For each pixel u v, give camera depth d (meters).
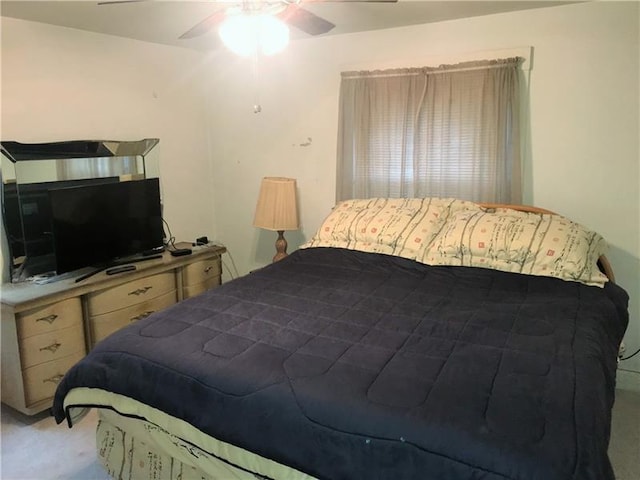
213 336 1.79
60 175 2.94
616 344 1.93
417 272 2.56
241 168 4.06
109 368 1.73
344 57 3.41
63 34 3.00
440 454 1.19
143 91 3.55
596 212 2.79
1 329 2.46
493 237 2.55
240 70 3.88
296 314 2.00
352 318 1.95
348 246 2.99
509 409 1.29
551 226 2.53
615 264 2.79
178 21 2.88
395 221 2.93
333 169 3.63
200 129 4.07
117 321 2.91
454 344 1.70
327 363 1.57
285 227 3.55
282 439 1.37
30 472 2.11
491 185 2.96
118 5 2.50
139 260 3.19
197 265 3.44
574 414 1.27
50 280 2.73
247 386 1.48
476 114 2.94
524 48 2.79
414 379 1.46
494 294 2.21
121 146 3.31
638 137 2.62
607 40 2.61
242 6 1.90
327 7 2.68
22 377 2.44
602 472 1.12
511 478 1.11
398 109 3.18
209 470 1.64
